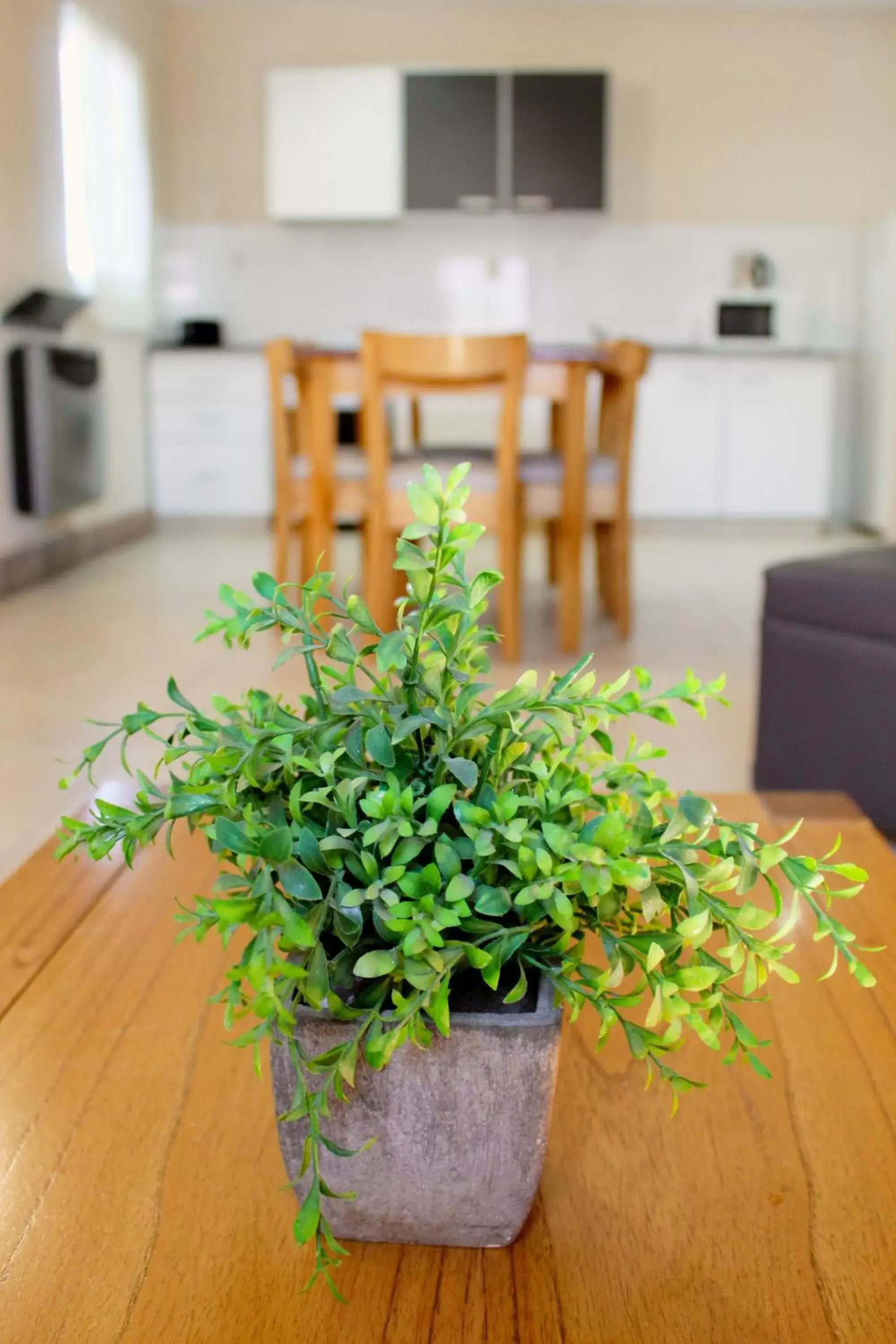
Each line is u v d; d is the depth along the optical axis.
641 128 7.64
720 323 7.54
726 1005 0.65
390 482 3.65
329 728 0.57
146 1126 0.70
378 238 7.66
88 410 5.64
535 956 0.58
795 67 7.60
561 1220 0.62
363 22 7.52
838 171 7.68
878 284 7.30
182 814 0.57
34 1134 0.69
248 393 7.18
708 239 7.72
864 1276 0.58
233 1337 0.54
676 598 5.00
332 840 0.52
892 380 7.00
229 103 7.55
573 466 3.73
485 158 7.21
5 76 4.94
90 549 6.09
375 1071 0.57
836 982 0.87
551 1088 0.58
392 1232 0.60
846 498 7.98
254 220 7.65
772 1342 0.54
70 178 5.77
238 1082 0.74
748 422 7.38
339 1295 0.52
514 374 3.48
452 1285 0.58
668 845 0.55
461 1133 0.58
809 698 2.27
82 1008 0.83
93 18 6.04
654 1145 0.68
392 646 0.55
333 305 7.72
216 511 7.32
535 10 7.53
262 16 7.49
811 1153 0.68
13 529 5.15
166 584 5.26
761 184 7.69
